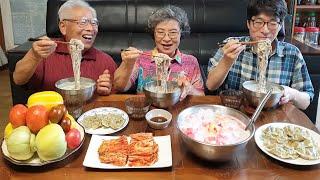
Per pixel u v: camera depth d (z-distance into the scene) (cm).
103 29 278
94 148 97
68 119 94
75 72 134
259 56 135
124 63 145
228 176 86
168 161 90
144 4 281
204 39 276
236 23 282
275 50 159
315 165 91
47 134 85
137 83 171
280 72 162
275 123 113
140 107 119
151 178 85
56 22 267
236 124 101
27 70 145
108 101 137
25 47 226
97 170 88
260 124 116
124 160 90
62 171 87
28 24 402
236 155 95
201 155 89
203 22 280
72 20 159
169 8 173
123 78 150
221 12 281
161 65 138
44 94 100
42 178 84
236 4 286
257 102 122
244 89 128
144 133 103
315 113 232
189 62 176
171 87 137
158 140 101
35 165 86
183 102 136
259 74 140
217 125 97
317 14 340
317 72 229
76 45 133
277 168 90
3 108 303
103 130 110
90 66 171
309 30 324
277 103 127
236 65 165
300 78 161
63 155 89
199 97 143
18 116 90
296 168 90
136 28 279
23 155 85
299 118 122
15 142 84
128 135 106
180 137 104
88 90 128
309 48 238
